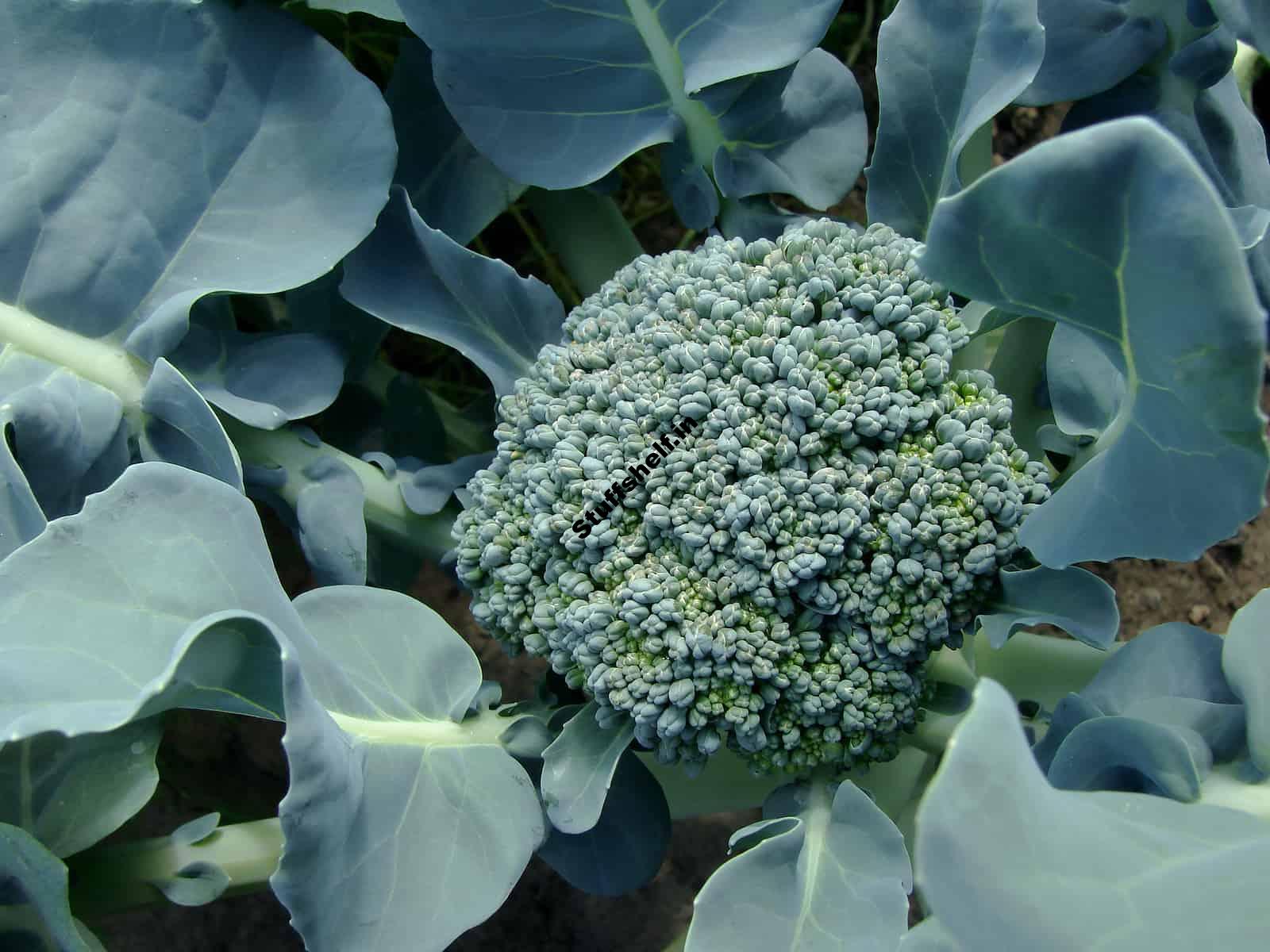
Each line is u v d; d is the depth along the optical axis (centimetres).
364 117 35
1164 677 30
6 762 30
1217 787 29
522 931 45
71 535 29
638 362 33
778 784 38
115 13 33
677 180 38
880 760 34
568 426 33
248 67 35
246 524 31
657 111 36
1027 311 27
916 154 35
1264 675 29
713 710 32
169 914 45
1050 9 36
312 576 48
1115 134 23
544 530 32
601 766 32
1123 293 25
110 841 44
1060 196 24
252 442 36
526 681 48
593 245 42
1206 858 26
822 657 32
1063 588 31
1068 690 37
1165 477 27
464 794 32
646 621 31
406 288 37
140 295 34
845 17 50
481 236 50
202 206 35
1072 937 24
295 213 35
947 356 32
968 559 31
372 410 43
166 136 34
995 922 24
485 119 36
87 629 28
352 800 29
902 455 31
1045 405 38
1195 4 35
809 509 31
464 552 35
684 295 33
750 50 34
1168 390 25
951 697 35
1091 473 29
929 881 23
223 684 29
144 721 32
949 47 33
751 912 30
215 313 36
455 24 34
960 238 26
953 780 24
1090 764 30
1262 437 24
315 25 42
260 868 32
